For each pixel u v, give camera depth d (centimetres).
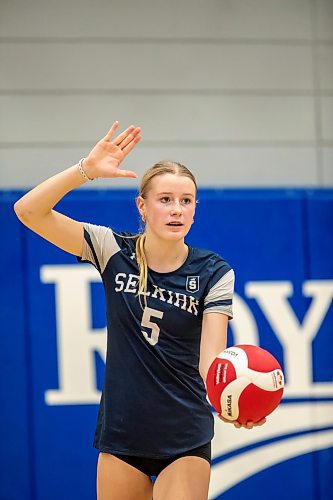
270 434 1197
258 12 1296
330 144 1305
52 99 1253
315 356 1214
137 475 650
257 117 1292
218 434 1187
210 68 1284
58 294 1176
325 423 1211
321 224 1230
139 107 1267
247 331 1202
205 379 611
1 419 1161
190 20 1281
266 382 595
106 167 616
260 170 1289
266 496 1188
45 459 1161
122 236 663
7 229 1171
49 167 1246
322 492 1200
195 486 631
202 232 1205
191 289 634
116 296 640
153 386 630
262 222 1218
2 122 1245
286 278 1216
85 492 1162
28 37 1252
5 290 1168
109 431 642
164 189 621
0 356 1164
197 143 1277
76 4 1260
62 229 644
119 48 1266
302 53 1303
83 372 1174
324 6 1306
